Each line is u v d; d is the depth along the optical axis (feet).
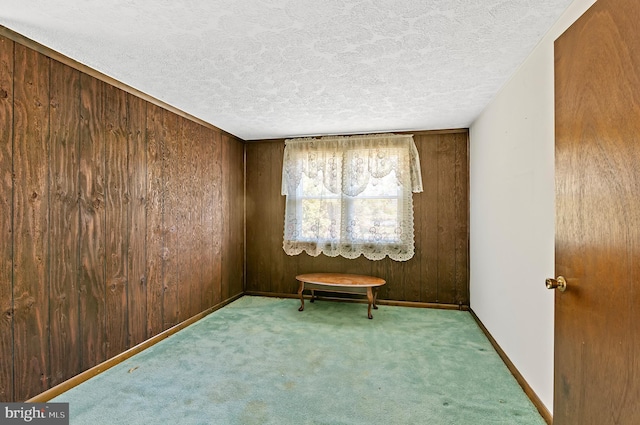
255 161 14.70
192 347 9.04
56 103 6.65
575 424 3.83
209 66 7.16
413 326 10.69
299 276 12.90
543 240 6.05
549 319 5.78
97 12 5.15
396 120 11.39
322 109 10.18
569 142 3.96
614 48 3.14
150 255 9.28
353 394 6.68
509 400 6.47
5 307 5.80
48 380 6.51
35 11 5.13
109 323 7.94
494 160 9.09
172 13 5.18
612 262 3.17
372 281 12.01
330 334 10.00
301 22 5.45
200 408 6.20
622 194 3.03
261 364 8.01
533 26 5.60
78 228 7.16
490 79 7.84
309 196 13.79
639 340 2.82
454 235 12.66
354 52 6.51
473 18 5.36
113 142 8.04
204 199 11.84
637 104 2.84
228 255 13.48
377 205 13.10
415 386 6.98
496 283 8.90
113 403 6.35
